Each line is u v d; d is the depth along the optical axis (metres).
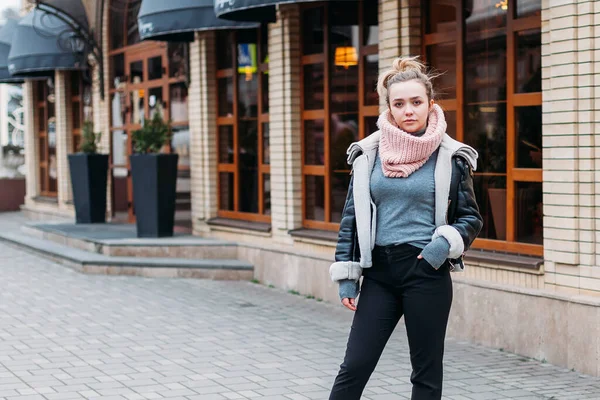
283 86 12.18
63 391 6.96
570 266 7.95
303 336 9.11
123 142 16.95
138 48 16.27
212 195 14.22
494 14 9.05
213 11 12.41
